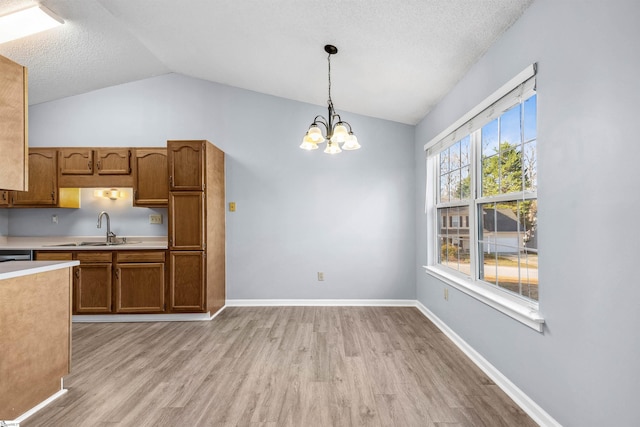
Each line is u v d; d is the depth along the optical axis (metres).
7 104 1.96
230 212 4.31
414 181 4.30
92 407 1.97
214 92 4.33
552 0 1.71
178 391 2.15
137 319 3.69
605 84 1.38
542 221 1.81
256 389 2.17
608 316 1.37
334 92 3.84
